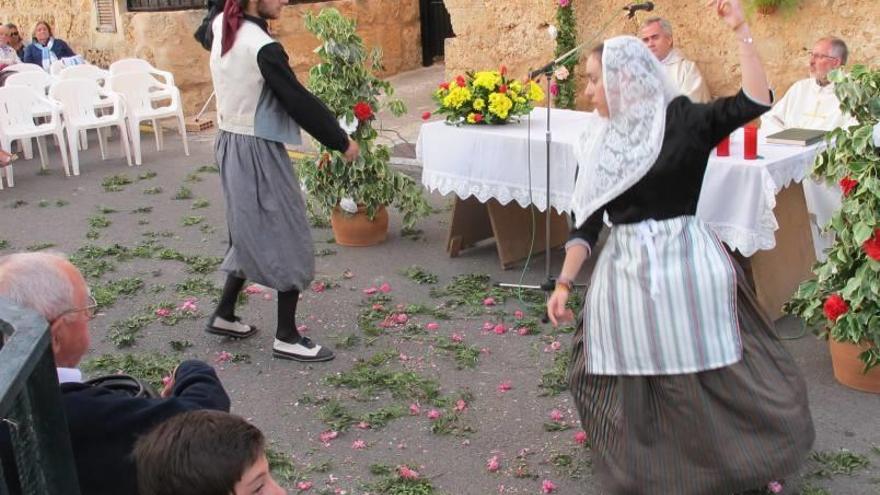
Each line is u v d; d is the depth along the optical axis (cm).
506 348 498
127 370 489
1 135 920
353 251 663
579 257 341
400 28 1310
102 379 251
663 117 318
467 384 460
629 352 329
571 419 421
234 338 523
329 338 521
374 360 487
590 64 329
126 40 1215
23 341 127
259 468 195
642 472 330
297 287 479
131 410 225
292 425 429
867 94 405
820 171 429
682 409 326
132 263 662
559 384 452
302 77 1223
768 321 339
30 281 232
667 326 323
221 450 190
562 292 340
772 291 504
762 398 325
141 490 196
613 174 324
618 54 317
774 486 351
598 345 338
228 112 468
